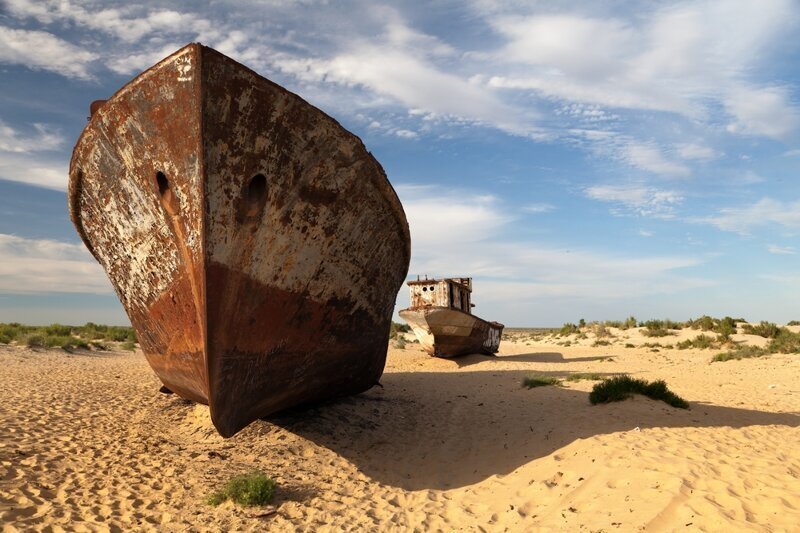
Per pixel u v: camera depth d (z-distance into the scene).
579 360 22.08
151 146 5.74
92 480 5.79
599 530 4.22
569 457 6.10
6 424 7.68
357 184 6.77
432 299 21.27
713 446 6.12
